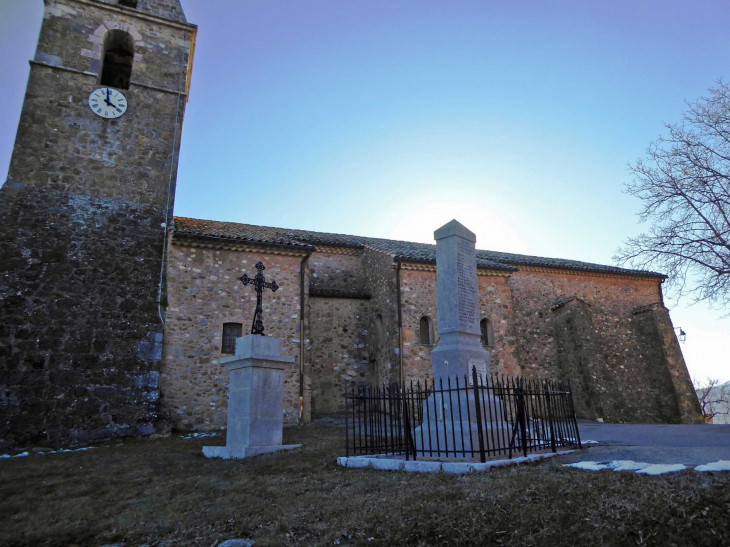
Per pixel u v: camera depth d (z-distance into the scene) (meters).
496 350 19.45
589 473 5.87
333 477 7.27
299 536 4.93
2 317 13.00
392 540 4.56
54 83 15.86
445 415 8.51
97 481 7.98
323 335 19.91
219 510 5.95
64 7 16.72
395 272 18.78
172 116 17.36
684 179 14.45
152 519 5.82
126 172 16.05
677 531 4.02
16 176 14.55
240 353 10.74
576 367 22.03
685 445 8.73
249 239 17.12
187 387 15.28
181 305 15.99
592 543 4.05
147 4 18.27
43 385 12.83
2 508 6.47
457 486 5.80
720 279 13.60
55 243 14.30
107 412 13.23
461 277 9.45
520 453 7.93
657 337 23.89
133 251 15.23
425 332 18.61
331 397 19.22
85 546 5.14
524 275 24.00
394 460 7.56
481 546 4.29
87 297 14.14
